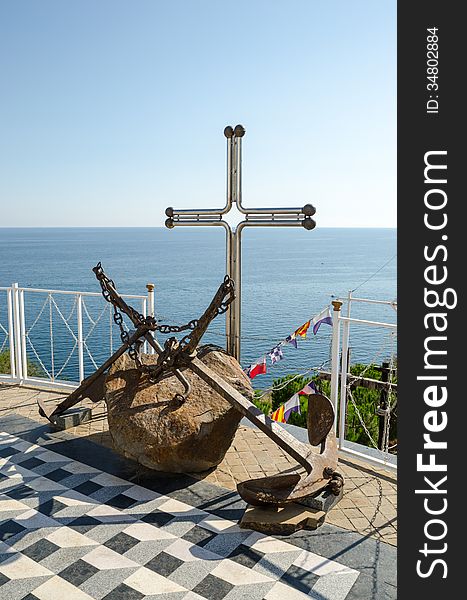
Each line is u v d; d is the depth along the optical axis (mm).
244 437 5645
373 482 4715
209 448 4734
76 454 5207
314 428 4520
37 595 3281
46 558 3639
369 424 6898
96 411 6273
